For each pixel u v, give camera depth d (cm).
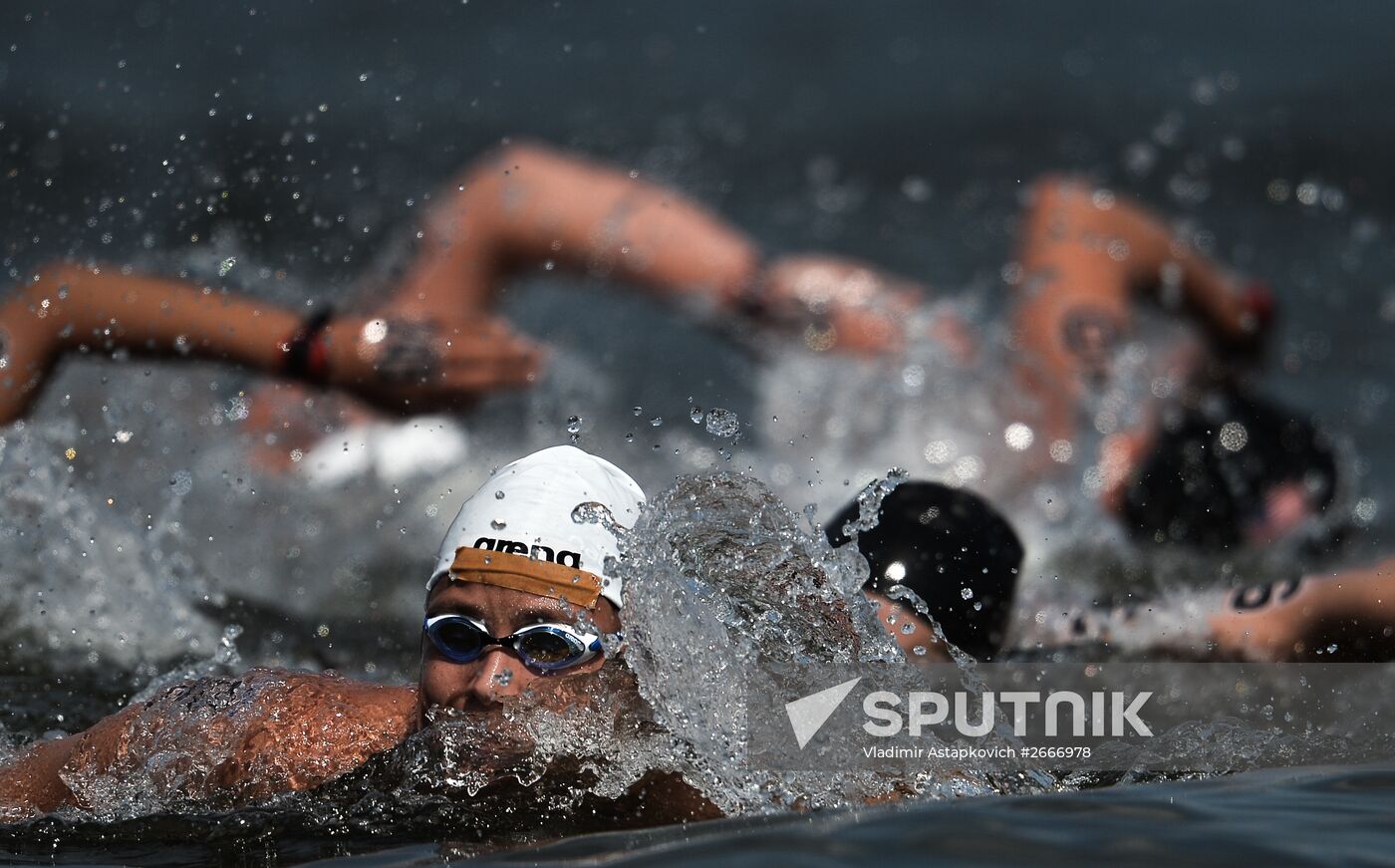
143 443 2169
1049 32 6069
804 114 5312
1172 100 5306
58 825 1208
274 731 1293
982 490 2484
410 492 2328
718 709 1250
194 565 2042
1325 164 4747
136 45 5259
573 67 5566
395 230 3588
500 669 1200
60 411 2028
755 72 5703
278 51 5369
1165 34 5991
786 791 1183
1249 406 2506
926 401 2645
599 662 1226
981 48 5938
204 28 5509
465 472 2381
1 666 1702
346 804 1209
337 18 5756
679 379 3131
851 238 4325
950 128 5162
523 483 1261
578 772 1196
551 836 1105
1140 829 1003
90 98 4681
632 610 1246
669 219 2695
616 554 1249
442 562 1241
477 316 2270
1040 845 971
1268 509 2359
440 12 5938
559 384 2756
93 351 1928
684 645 1262
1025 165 4844
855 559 1393
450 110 4991
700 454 2738
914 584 1488
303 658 1830
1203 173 4728
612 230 2628
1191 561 2303
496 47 5700
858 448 2645
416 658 1858
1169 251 2800
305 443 2323
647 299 2744
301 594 2081
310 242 3027
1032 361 2622
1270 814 1044
